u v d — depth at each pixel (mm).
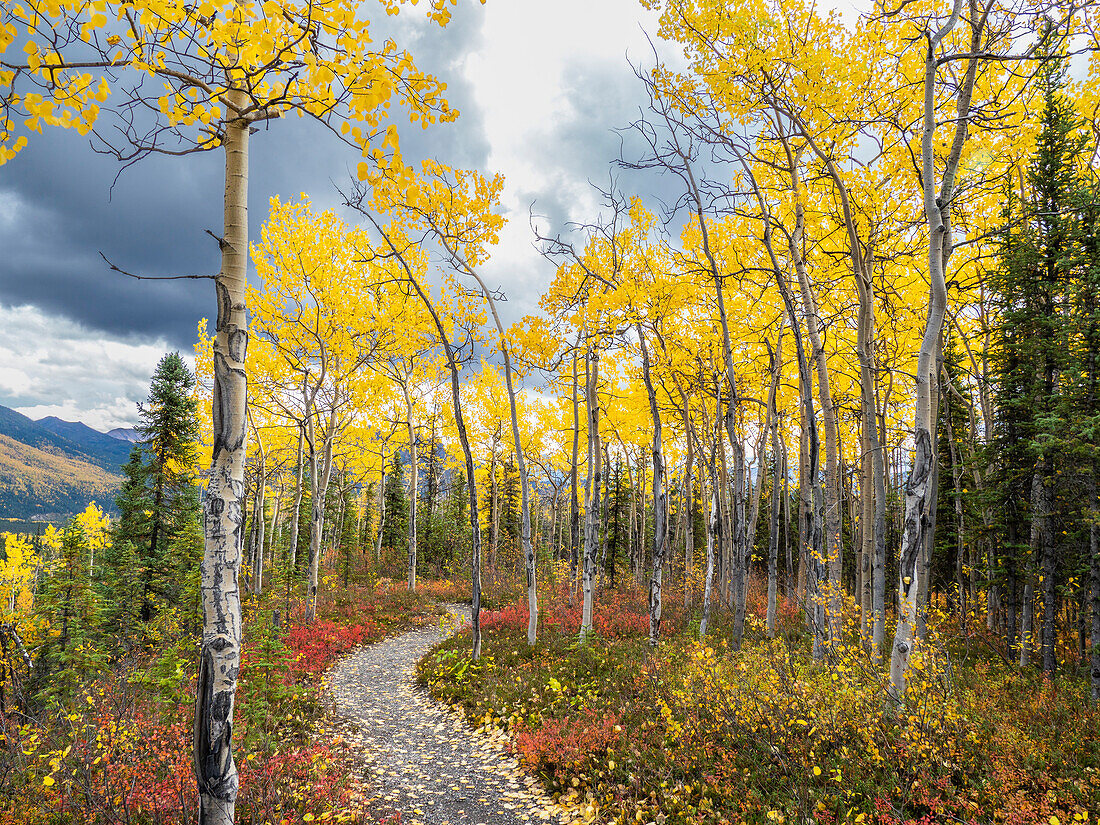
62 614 12789
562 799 5660
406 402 20734
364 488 37969
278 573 14484
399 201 10367
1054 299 10008
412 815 5477
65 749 4957
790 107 8031
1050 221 9719
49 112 3078
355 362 15641
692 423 17250
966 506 14180
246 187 3611
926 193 5980
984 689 7555
